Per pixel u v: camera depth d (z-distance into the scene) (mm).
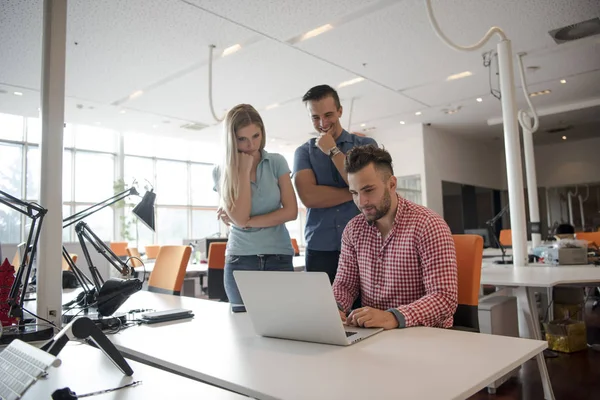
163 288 2482
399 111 7312
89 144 9719
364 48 4656
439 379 792
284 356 991
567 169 10586
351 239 1566
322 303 1046
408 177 8547
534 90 6410
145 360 1122
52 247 1551
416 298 1420
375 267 1491
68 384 846
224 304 1860
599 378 2656
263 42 4418
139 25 3943
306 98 2023
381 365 889
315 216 2061
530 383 2631
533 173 5590
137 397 766
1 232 8406
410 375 820
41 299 1532
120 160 10047
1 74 4930
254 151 1692
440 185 8719
